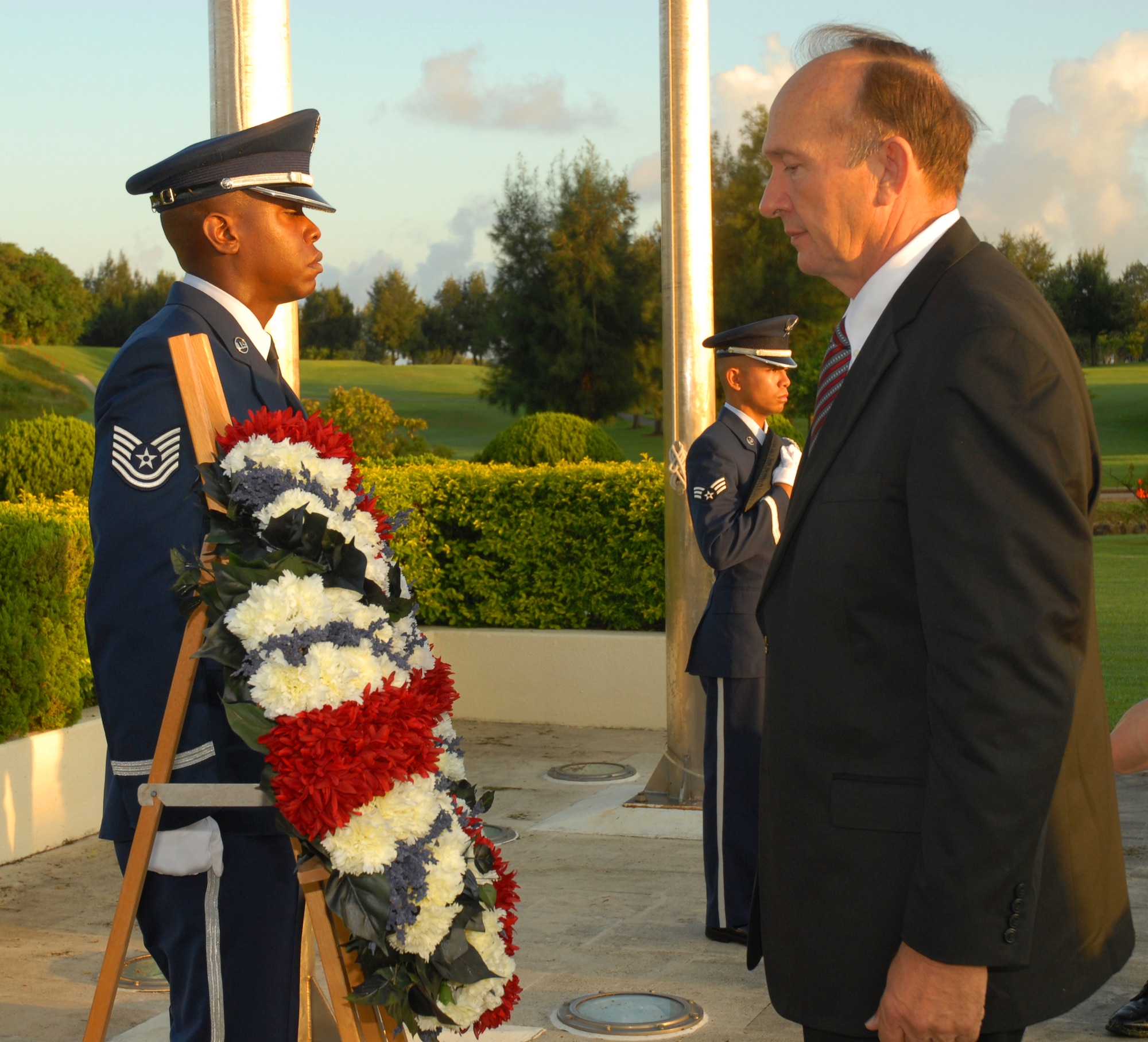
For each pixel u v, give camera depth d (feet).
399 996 7.01
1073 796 5.75
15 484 27.96
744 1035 11.24
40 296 169.99
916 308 5.82
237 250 8.42
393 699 6.90
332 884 6.86
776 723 6.14
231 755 7.57
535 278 143.13
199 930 7.61
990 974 5.47
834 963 5.85
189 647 7.13
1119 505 61.31
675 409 19.81
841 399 5.96
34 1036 11.28
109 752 7.57
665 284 19.92
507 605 27.20
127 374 7.64
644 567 25.99
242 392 8.21
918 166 6.06
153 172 8.34
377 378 215.92
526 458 38.65
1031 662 5.12
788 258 122.42
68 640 17.99
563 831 18.45
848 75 6.11
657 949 13.56
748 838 13.62
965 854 5.16
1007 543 5.15
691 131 19.58
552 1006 11.99
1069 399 5.34
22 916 14.67
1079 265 158.40
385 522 8.22
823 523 5.88
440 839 7.07
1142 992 11.25
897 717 5.71
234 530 7.30
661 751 23.73
